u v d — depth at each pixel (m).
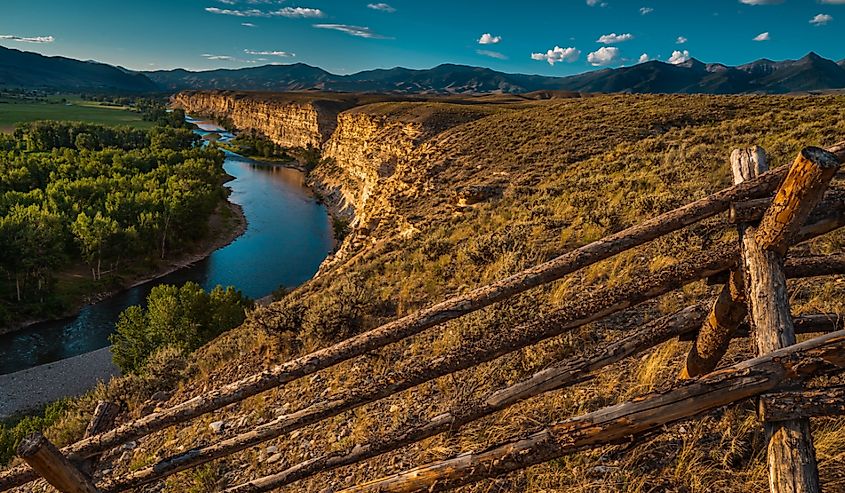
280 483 3.80
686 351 5.09
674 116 32.66
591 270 8.47
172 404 9.83
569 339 6.07
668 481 3.69
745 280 2.87
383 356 7.71
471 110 80.38
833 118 20.27
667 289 3.25
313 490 5.21
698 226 9.23
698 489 3.55
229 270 52.03
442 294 10.34
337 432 6.17
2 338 35.00
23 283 40.66
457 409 3.36
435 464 3.06
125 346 25.12
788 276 3.66
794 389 2.37
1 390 27.56
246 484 3.89
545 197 17.52
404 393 6.38
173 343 23.48
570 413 4.71
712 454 3.78
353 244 33.03
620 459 3.97
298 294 19.25
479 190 23.75
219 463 6.38
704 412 2.51
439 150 43.47
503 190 24.16
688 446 3.84
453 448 4.75
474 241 13.37
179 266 52.28
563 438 2.76
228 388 3.70
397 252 17.11
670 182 14.80
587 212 13.32
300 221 73.00
